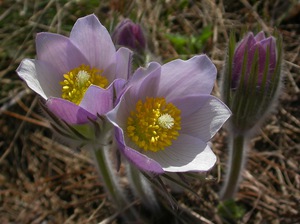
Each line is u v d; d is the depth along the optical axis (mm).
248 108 176
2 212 247
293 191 237
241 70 169
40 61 163
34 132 269
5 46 292
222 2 300
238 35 289
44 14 302
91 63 169
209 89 159
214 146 250
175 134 163
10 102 275
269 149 253
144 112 162
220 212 229
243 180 242
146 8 302
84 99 145
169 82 161
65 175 252
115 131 146
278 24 287
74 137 162
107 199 242
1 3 306
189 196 235
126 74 154
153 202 226
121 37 208
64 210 246
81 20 160
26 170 262
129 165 186
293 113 257
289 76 263
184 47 288
